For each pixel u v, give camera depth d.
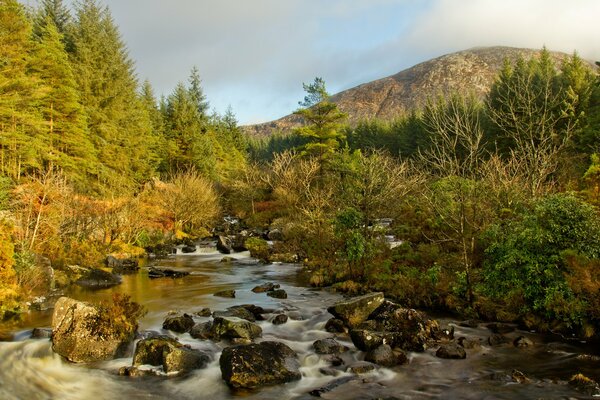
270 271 23.89
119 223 29.94
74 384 9.22
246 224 43.41
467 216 16.61
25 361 10.05
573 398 8.17
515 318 13.09
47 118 33.31
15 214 19.61
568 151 30.61
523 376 9.08
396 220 24.17
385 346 10.64
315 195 28.12
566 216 12.49
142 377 9.57
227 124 92.25
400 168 28.31
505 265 13.32
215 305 16.02
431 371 9.77
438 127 16.66
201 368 10.03
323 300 16.81
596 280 11.24
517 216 16.02
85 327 10.73
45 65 32.56
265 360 9.65
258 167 56.66
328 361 10.39
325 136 48.12
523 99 20.38
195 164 56.66
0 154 27.39
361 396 8.59
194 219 39.69
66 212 23.67
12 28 26.98
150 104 66.69
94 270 20.72
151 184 45.12
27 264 16.09
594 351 10.62
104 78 42.72
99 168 37.81
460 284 14.81
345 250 20.22
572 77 45.31
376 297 13.84
